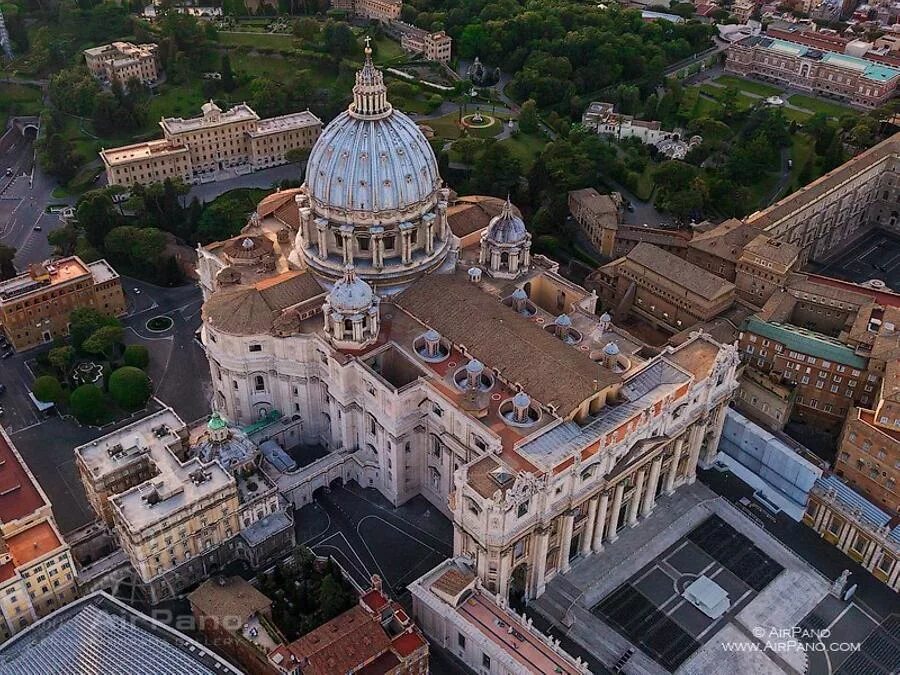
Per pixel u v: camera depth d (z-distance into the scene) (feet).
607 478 530.68
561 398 532.32
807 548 588.50
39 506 531.09
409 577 561.02
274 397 647.97
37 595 513.86
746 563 573.33
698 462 645.10
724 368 589.32
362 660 464.24
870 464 583.17
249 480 570.87
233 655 506.89
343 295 579.89
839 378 654.94
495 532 491.72
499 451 513.04
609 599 546.26
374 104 636.89
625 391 554.05
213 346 628.69
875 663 515.91
